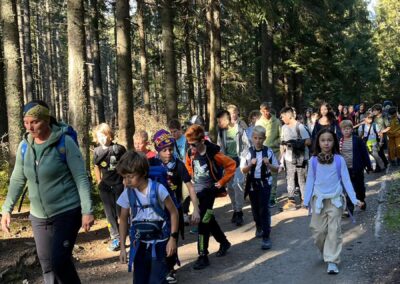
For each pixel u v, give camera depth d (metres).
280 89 24.75
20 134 9.48
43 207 3.87
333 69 24.83
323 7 20.48
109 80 52.53
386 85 47.81
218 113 8.36
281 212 8.56
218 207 9.47
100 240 7.04
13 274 5.22
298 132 8.71
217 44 16.19
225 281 5.15
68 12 8.67
